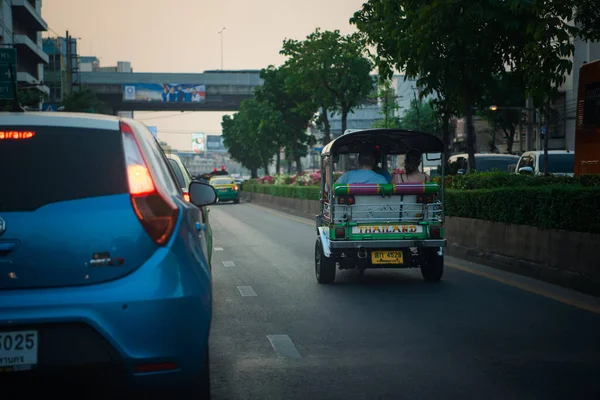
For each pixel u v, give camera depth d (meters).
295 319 7.89
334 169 11.47
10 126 3.87
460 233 14.16
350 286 10.43
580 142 17.69
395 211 10.31
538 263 10.88
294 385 5.28
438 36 15.16
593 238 9.31
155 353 3.64
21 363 3.55
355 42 36.75
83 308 3.57
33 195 3.71
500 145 69.31
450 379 5.36
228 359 6.10
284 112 55.84
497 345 6.46
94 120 4.00
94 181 3.79
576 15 14.14
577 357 5.98
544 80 14.06
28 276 3.61
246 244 17.91
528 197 11.20
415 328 7.29
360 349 6.40
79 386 3.63
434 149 11.07
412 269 12.38
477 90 17.08
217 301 9.20
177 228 3.88
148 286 3.66
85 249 3.66
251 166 95.94
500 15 14.92
